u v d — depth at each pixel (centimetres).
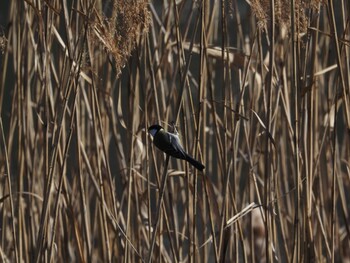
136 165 948
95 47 959
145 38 838
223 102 814
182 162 948
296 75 761
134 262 918
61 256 995
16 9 929
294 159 785
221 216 815
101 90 905
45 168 836
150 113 900
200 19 784
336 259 1055
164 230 877
